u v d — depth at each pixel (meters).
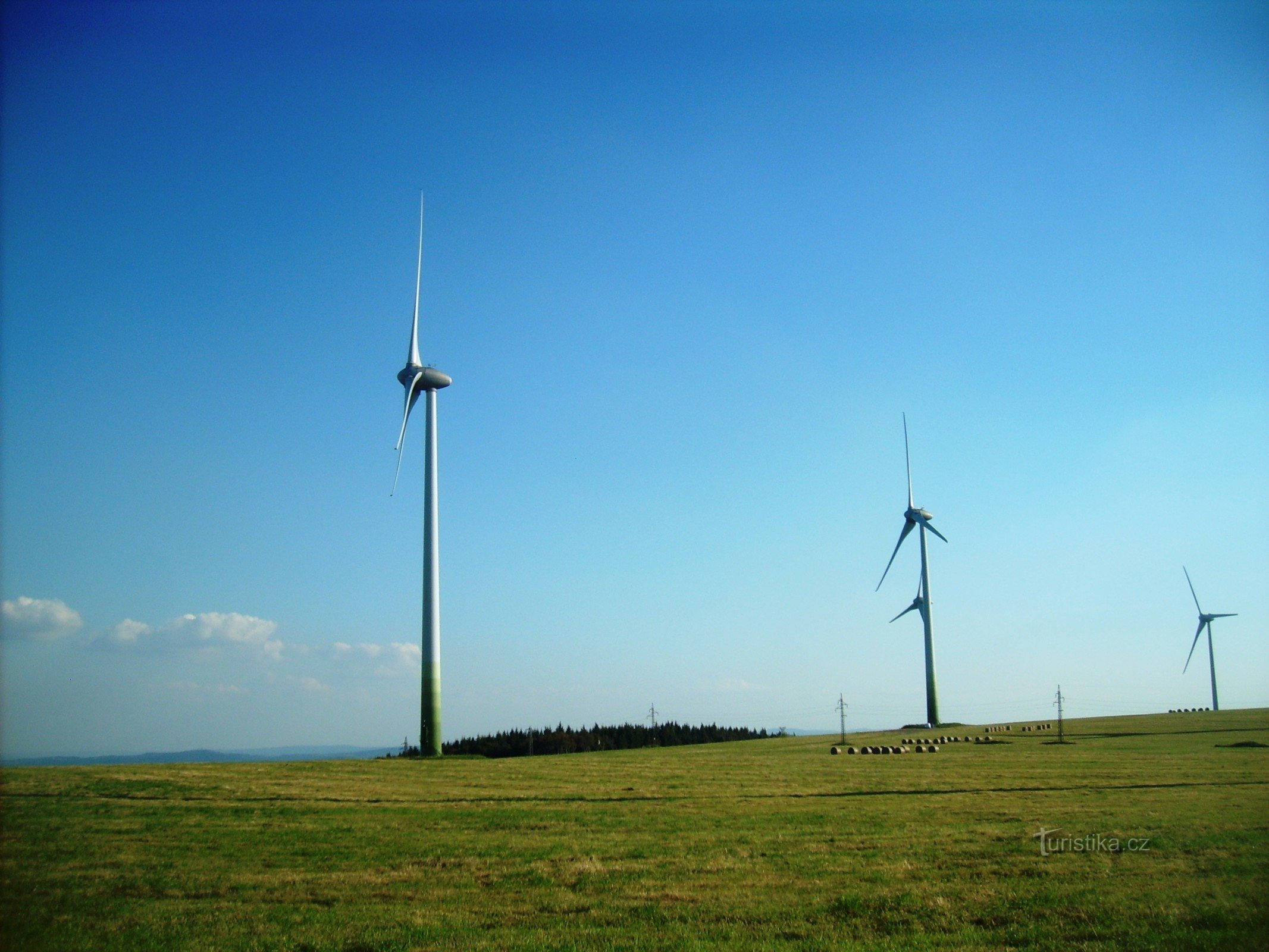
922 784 54.62
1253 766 60.62
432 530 82.06
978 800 46.09
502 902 26.14
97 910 25.62
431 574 81.06
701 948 21.30
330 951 21.80
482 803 46.81
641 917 24.22
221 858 32.44
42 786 49.12
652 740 167.50
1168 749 76.62
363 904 26.11
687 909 25.03
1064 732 103.00
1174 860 29.75
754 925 23.39
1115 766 62.41
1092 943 21.20
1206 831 34.88
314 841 35.75
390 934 22.95
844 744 97.69
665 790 52.91
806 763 72.00
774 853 32.66
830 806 45.03
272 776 55.59
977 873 28.50
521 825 39.44
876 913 24.16
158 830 37.81
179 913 25.31
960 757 75.25
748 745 107.19
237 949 22.02
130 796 46.66
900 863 30.33
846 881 27.95
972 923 23.09
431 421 84.38
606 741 159.75
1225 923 22.42
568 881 28.66
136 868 30.88
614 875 29.31
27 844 34.66
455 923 23.91
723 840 35.44
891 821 39.75
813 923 23.42
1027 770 61.91
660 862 31.30
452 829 38.41
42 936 23.16
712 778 59.56
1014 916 23.50
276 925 23.95
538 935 22.70
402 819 41.25
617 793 51.47
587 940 22.23
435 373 84.06
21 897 26.94
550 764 70.25
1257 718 111.50
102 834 36.97
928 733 117.94
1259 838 33.19
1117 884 26.64
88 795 46.75
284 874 29.92
